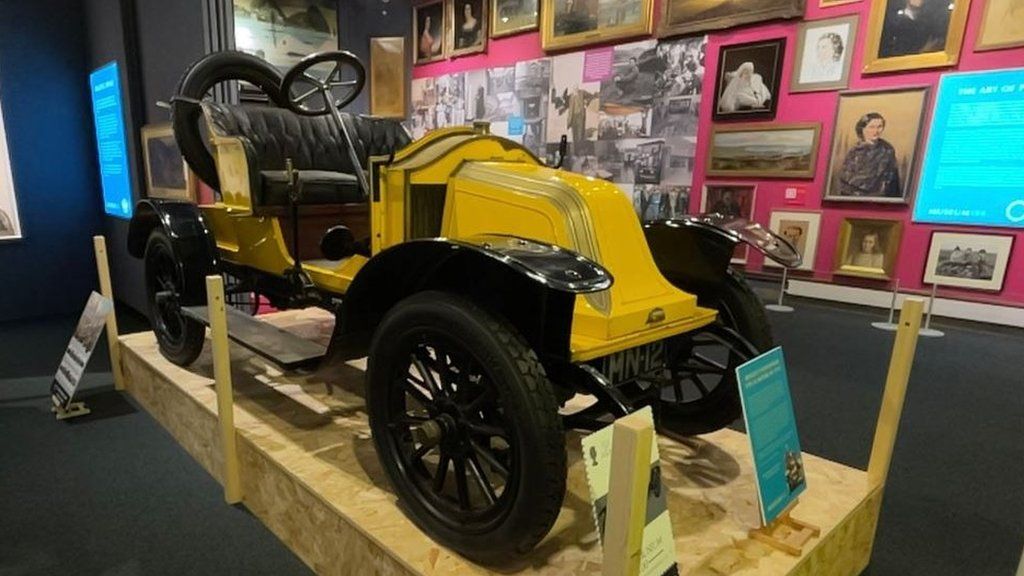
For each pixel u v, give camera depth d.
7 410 3.01
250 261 2.77
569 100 6.02
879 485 1.86
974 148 4.20
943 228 4.43
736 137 5.16
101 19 4.42
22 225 4.71
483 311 1.39
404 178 1.97
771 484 1.55
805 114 4.86
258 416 2.29
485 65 6.61
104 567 1.83
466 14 6.61
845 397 3.18
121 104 4.27
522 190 1.78
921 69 4.33
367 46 5.03
